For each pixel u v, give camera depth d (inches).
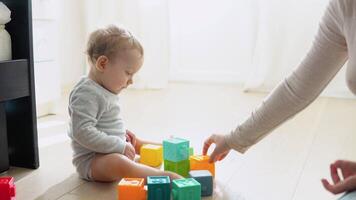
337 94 89.5
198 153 52.1
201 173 38.8
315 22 88.6
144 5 98.8
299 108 30.3
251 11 94.1
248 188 40.4
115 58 42.9
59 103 85.4
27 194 38.5
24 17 43.1
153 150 45.9
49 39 72.2
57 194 38.6
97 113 42.9
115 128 45.2
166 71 101.8
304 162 48.4
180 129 64.0
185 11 107.3
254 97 90.0
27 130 45.1
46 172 44.7
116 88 44.5
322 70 28.2
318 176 43.8
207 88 102.0
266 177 43.5
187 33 108.4
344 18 24.6
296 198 38.2
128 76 44.7
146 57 100.3
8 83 41.3
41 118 71.6
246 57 103.1
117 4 101.5
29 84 44.0
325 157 50.2
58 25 97.4
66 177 43.2
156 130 63.4
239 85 105.3
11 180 34.5
